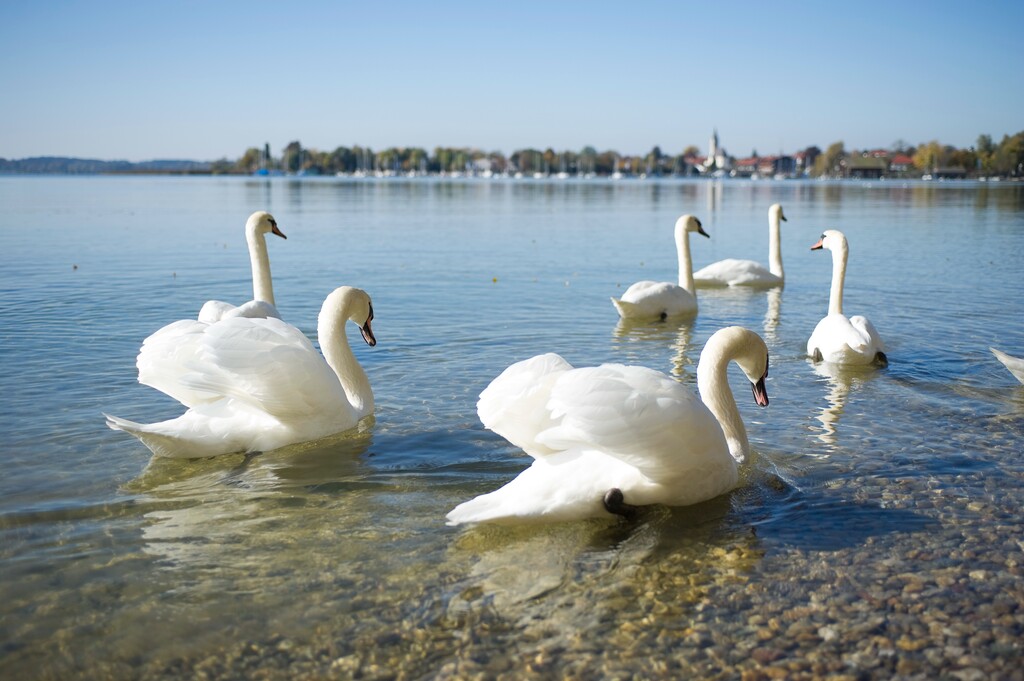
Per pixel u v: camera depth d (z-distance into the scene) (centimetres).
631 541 634
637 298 1501
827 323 1188
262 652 496
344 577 578
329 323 913
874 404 966
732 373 1095
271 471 761
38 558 600
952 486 730
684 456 658
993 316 1472
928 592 560
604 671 481
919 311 1531
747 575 583
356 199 6331
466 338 1300
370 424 884
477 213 4519
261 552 612
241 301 1614
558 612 538
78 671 480
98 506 686
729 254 2578
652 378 670
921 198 6419
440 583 571
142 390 993
